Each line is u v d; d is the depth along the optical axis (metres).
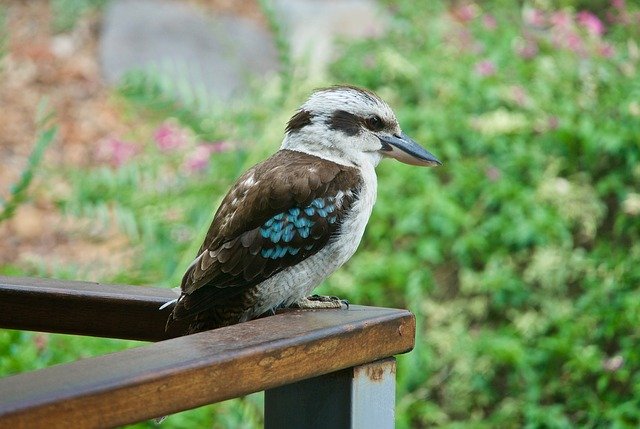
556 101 12.29
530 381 10.40
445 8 15.47
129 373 3.78
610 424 10.00
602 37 13.51
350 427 4.65
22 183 8.52
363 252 11.57
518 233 11.08
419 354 10.39
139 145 12.45
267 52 17.23
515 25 14.12
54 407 3.50
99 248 12.52
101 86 16.98
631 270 10.70
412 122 12.30
